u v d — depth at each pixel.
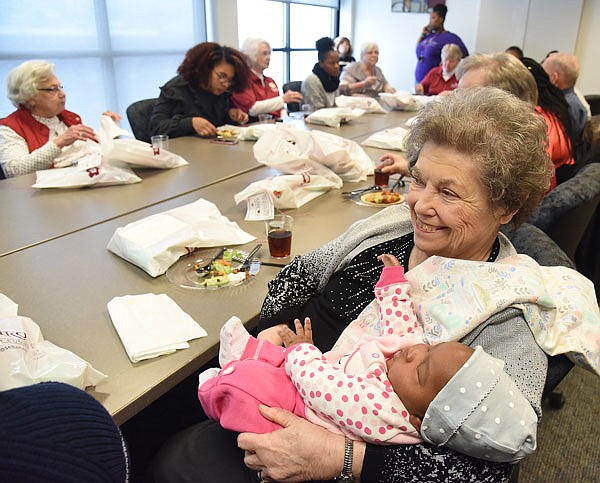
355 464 0.84
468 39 7.20
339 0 7.95
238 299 1.25
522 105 0.95
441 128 0.93
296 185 1.99
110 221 1.75
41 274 1.34
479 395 0.71
